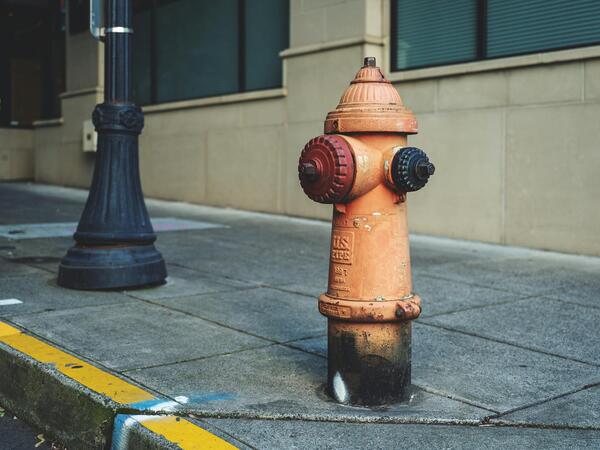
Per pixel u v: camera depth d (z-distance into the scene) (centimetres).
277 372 235
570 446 189
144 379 225
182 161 757
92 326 278
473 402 214
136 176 346
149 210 696
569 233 461
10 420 232
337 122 206
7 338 258
